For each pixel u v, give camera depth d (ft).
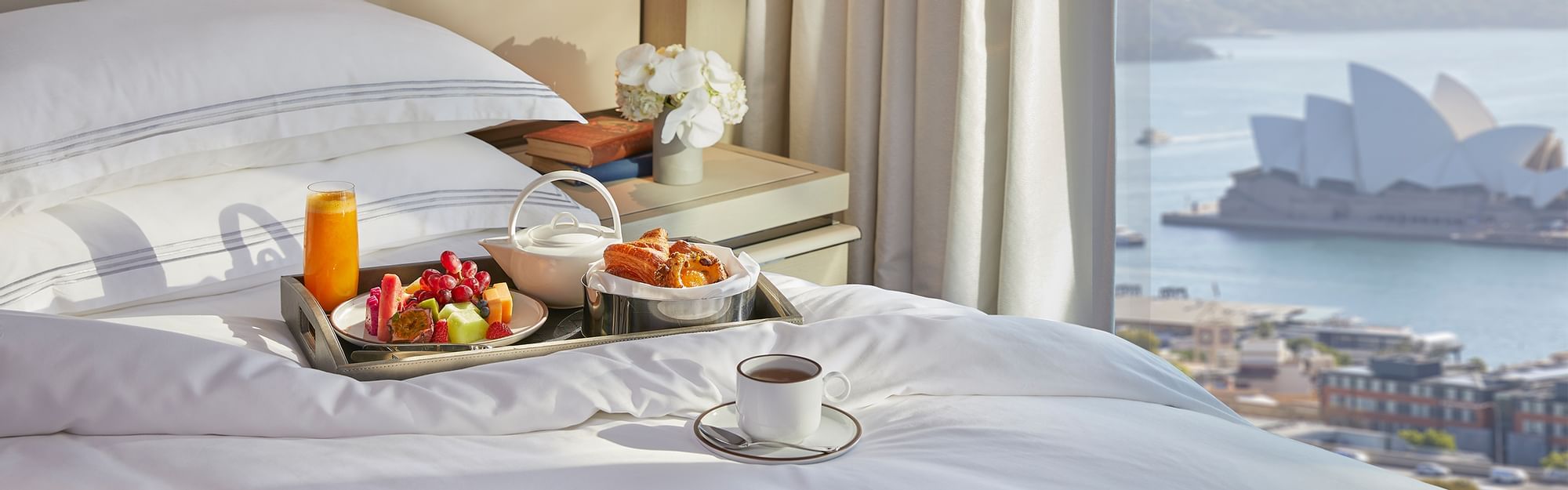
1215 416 3.67
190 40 4.68
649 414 3.33
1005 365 3.56
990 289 7.42
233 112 4.65
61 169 4.19
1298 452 3.20
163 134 4.46
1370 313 9.23
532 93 5.62
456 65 5.36
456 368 3.57
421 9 6.63
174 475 2.79
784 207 6.42
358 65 5.04
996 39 6.97
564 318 4.28
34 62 4.29
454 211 5.22
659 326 3.85
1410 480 3.02
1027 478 2.86
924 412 3.36
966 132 6.94
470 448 3.00
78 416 3.03
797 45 7.80
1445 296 8.81
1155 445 3.08
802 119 7.92
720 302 3.89
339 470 2.79
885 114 7.37
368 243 4.90
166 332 3.23
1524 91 8.56
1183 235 9.72
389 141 5.29
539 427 3.21
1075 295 7.09
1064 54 6.73
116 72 4.41
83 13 4.77
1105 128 6.67
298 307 3.94
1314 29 9.01
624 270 3.95
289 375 3.14
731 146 7.36
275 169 4.99
